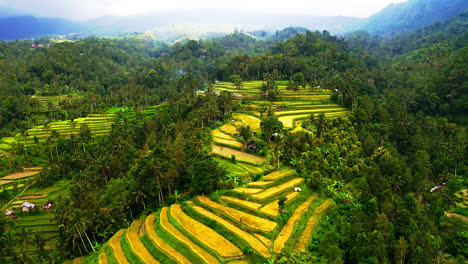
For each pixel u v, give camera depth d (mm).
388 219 64688
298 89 168625
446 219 71562
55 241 81250
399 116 133375
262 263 52281
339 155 95438
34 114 168625
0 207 95188
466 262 58438
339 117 124438
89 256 67188
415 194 81500
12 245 70000
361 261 55250
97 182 99062
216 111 134500
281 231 61688
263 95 167000
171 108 170500
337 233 62719
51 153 120500
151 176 78812
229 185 77625
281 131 105812
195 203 73562
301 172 85688
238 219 64500
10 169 115125
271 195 73500
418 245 56031
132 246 63438
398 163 94562
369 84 199250
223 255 54656
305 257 47250
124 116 165625
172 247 59812
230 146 105875
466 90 143000
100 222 73375
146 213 77688
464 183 95062
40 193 103125
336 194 76688
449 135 124125
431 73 188125
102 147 117875
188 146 102562
